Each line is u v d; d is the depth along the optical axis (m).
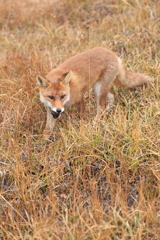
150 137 14.53
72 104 17.05
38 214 12.77
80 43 23.83
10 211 12.69
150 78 18.83
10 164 14.43
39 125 17.59
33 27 27.98
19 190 13.49
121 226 11.29
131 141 14.48
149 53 21.50
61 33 25.86
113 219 11.65
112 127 15.38
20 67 20.50
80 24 27.22
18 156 14.85
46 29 26.55
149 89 18.64
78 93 16.88
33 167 14.66
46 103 16.09
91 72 17.23
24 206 13.13
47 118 16.80
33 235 11.47
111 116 16.61
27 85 18.70
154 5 25.42
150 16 24.73
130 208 12.45
